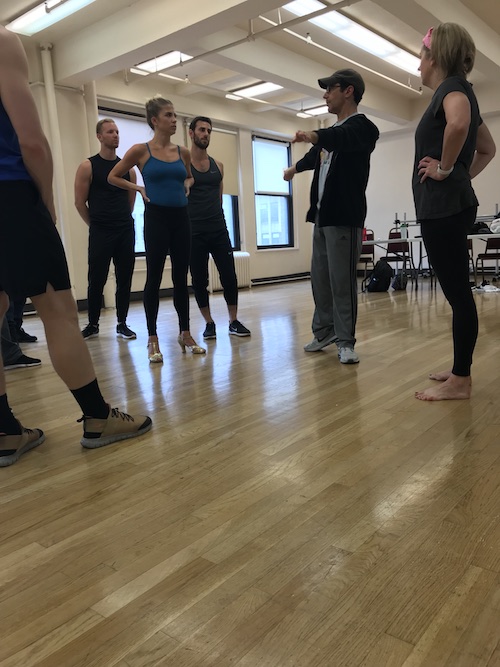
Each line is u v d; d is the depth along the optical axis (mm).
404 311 4512
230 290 3537
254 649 770
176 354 3014
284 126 9289
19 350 2883
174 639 798
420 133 1857
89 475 1414
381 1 4496
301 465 1412
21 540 1099
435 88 1854
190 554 1021
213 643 786
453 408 1819
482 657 735
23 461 1536
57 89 5820
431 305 4891
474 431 1593
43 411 2033
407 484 1271
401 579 913
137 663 753
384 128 9234
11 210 1363
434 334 3311
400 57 6637
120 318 3727
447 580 905
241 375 2438
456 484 1258
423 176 1800
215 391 2184
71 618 854
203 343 3338
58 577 965
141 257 7270
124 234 3650
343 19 5512
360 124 2428
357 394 2051
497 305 4609
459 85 1721
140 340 3586
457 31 1746
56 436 1739
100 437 1624
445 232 1793
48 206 1475
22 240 1380
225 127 8430
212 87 7363
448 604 845
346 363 2574
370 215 9898
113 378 2480
